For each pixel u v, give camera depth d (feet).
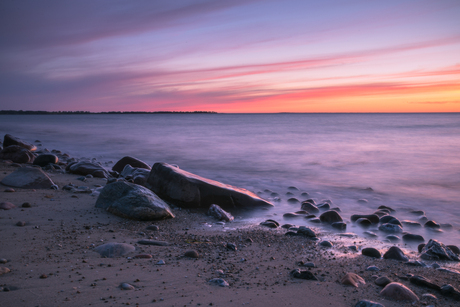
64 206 22.16
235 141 104.47
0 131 150.82
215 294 10.94
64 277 11.57
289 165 58.39
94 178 34.96
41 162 42.78
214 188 26.16
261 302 10.51
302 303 10.57
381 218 24.81
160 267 13.19
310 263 14.51
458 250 17.90
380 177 47.32
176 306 9.93
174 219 22.12
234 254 15.67
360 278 12.82
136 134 137.39
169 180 25.89
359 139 112.06
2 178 29.43
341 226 22.39
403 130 171.63
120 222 19.76
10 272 11.76
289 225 22.03
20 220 18.56
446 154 71.31
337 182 43.83
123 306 9.72
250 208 27.37
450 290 11.49
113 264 13.17
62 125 228.63
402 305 10.71
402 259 15.83
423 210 30.40
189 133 146.00
